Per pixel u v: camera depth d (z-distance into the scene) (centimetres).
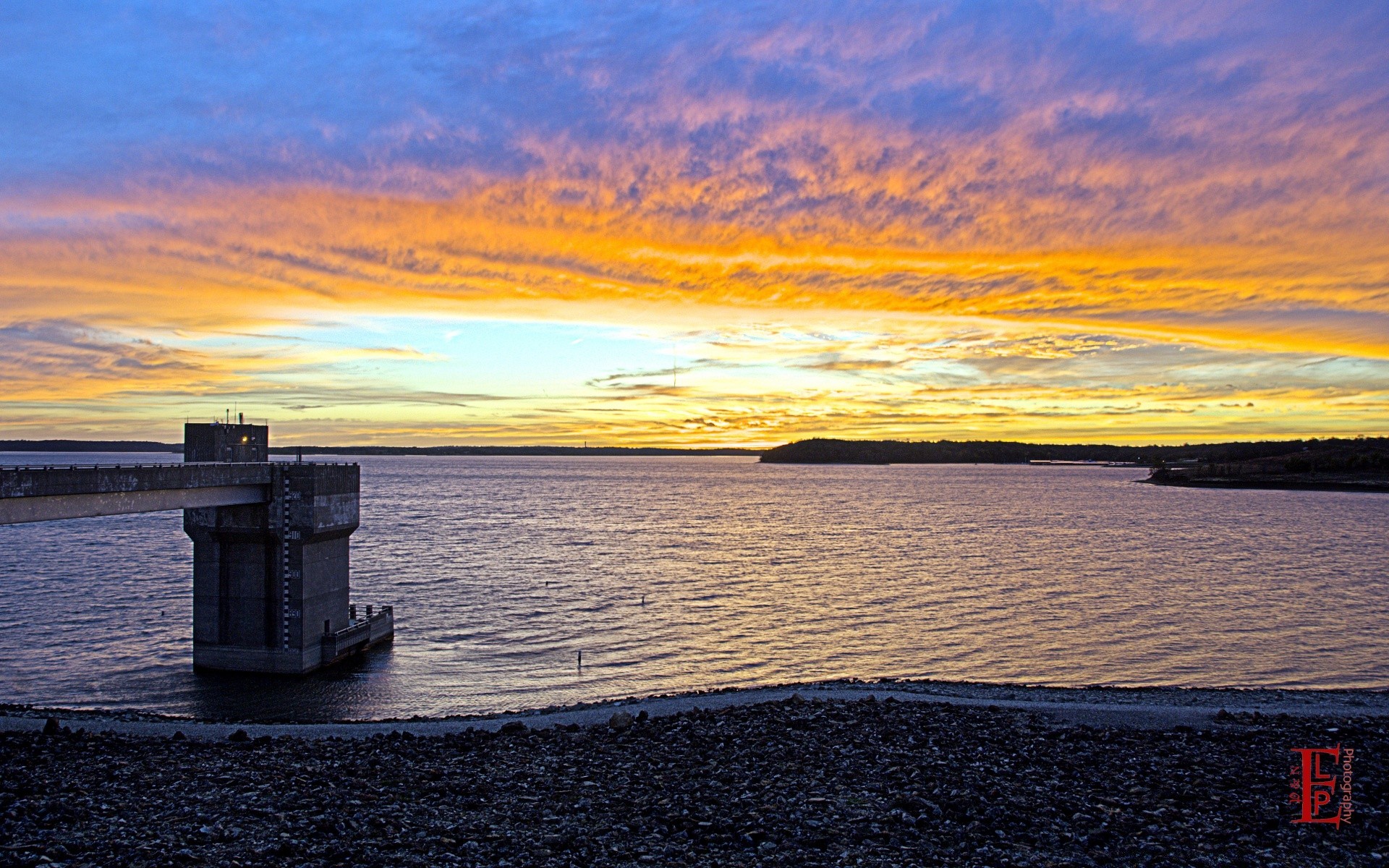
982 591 7956
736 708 3141
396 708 4256
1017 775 2331
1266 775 2359
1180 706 3372
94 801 2055
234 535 4831
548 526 14250
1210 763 2455
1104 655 5494
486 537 12238
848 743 2653
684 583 8312
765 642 5831
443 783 2273
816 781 2280
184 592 7325
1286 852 1838
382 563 9344
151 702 4344
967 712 3055
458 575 8594
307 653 4866
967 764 2433
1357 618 6675
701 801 2133
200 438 5041
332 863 1708
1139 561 10269
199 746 2652
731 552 10950
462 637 5881
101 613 6394
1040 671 5091
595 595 7556
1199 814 2053
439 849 1795
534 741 2734
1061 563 9975
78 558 9550
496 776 2345
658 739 2741
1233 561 10275
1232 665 5228
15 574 8288
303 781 2256
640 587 8012
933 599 7525
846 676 4972
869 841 1870
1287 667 5194
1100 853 1814
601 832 1928
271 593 4850
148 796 2106
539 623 6375
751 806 2095
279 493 4800
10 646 5406
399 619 6412
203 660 4922
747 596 7619
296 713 4153
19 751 2536
